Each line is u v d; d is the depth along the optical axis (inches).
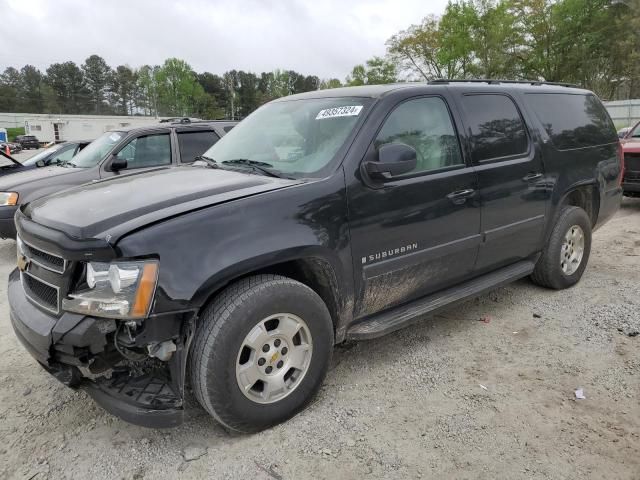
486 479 99.4
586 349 149.3
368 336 129.8
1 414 125.1
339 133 131.6
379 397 127.6
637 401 123.2
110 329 98.5
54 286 103.7
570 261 195.6
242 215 107.3
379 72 2399.1
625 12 1849.2
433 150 144.0
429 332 163.9
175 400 104.0
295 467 103.9
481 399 125.9
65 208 113.6
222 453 108.6
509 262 173.9
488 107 163.2
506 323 169.0
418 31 2233.0
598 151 202.4
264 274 113.7
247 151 148.2
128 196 116.3
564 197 184.5
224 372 103.9
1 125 3196.4
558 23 1897.1
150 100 3604.8
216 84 4478.3
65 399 130.9
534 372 137.9
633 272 214.4
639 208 358.9
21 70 4685.0
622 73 1945.1
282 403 114.2
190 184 123.3
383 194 128.6
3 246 303.6
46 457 109.0
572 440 109.9
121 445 112.2
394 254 132.8
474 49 1911.9
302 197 115.5
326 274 121.9
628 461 103.2
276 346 112.7
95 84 4520.2
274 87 4062.5
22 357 154.5
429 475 100.9
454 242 147.0
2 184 273.4
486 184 154.3
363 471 102.3
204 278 100.1
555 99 191.3
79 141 373.4
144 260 96.8
